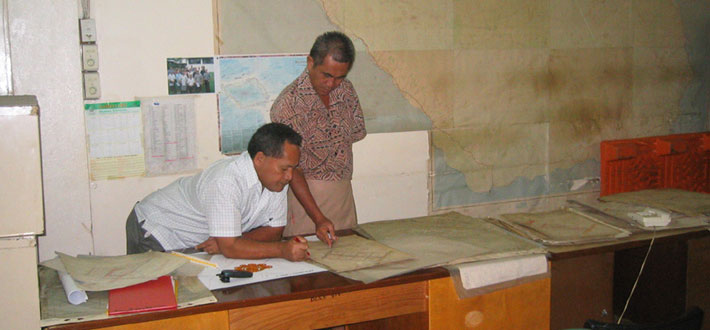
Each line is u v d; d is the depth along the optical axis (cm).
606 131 425
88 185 292
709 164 452
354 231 228
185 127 309
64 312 152
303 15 326
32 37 273
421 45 358
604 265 294
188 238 217
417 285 184
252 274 177
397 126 360
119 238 303
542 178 410
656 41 432
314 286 169
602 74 418
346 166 276
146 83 298
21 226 148
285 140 187
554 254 197
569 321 290
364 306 178
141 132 300
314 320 172
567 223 225
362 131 286
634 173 426
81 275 167
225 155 319
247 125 322
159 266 173
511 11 381
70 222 291
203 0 304
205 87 310
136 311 151
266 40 320
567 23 400
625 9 418
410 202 370
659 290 283
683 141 439
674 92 443
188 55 304
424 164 370
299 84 256
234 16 311
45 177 284
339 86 269
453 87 371
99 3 285
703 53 449
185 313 154
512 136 394
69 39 279
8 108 145
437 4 359
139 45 294
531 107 397
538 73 396
